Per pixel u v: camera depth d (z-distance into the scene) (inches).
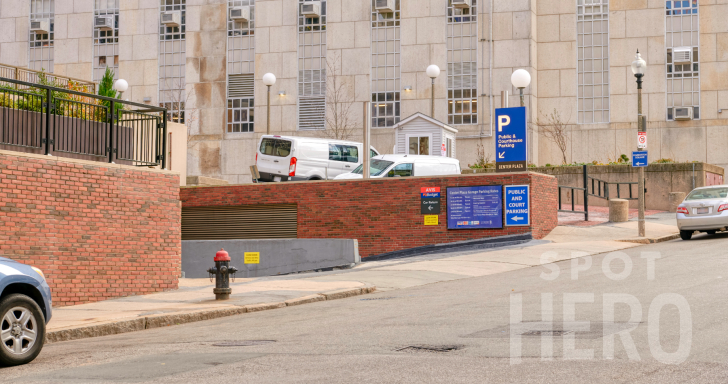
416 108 1724.9
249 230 1056.2
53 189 573.3
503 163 949.2
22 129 583.8
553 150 1717.5
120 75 1898.4
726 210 865.5
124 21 1905.8
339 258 898.7
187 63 1865.2
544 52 1724.9
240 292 598.5
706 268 596.7
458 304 474.9
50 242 568.7
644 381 253.6
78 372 302.7
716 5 1644.9
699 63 1648.6
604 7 1705.2
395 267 751.1
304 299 555.2
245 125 1828.2
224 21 1851.6
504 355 303.4
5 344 325.7
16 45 1953.7
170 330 448.1
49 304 356.8
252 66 1834.4
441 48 1721.2
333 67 1779.0
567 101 1707.7
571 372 269.6
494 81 1684.3
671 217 1154.0
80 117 652.1
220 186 1069.8
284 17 1817.2
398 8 1753.2
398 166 1037.2
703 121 1641.2
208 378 279.7
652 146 1664.6
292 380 271.3
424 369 282.5
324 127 1784.0
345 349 333.1
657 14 1674.5
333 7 1791.3
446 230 954.1
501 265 732.0
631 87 1679.4
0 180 538.0
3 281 329.1
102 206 608.1
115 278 614.5
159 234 653.3
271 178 1157.1
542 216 952.9
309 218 1019.3
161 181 658.8
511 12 1683.1
